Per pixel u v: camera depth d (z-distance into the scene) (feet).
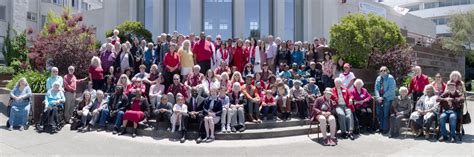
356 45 50.14
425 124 30.04
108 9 76.74
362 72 48.55
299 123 33.94
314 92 36.52
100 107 32.94
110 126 32.35
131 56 39.17
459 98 29.63
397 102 32.48
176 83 33.81
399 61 50.98
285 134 31.40
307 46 44.93
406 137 30.71
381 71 33.58
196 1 71.97
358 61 51.01
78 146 26.68
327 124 30.01
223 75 34.86
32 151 24.85
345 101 31.68
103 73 38.47
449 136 29.58
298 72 40.78
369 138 30.45
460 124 29.68
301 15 76.79
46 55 48.08
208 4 73.61
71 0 120.57
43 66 49.90
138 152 25.52
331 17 75.41
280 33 73.41
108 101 33.17
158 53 41.29
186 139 29.99
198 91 31.91
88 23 81.61
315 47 44.55
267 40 46.29
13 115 31.42
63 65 46.83
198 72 35.40
